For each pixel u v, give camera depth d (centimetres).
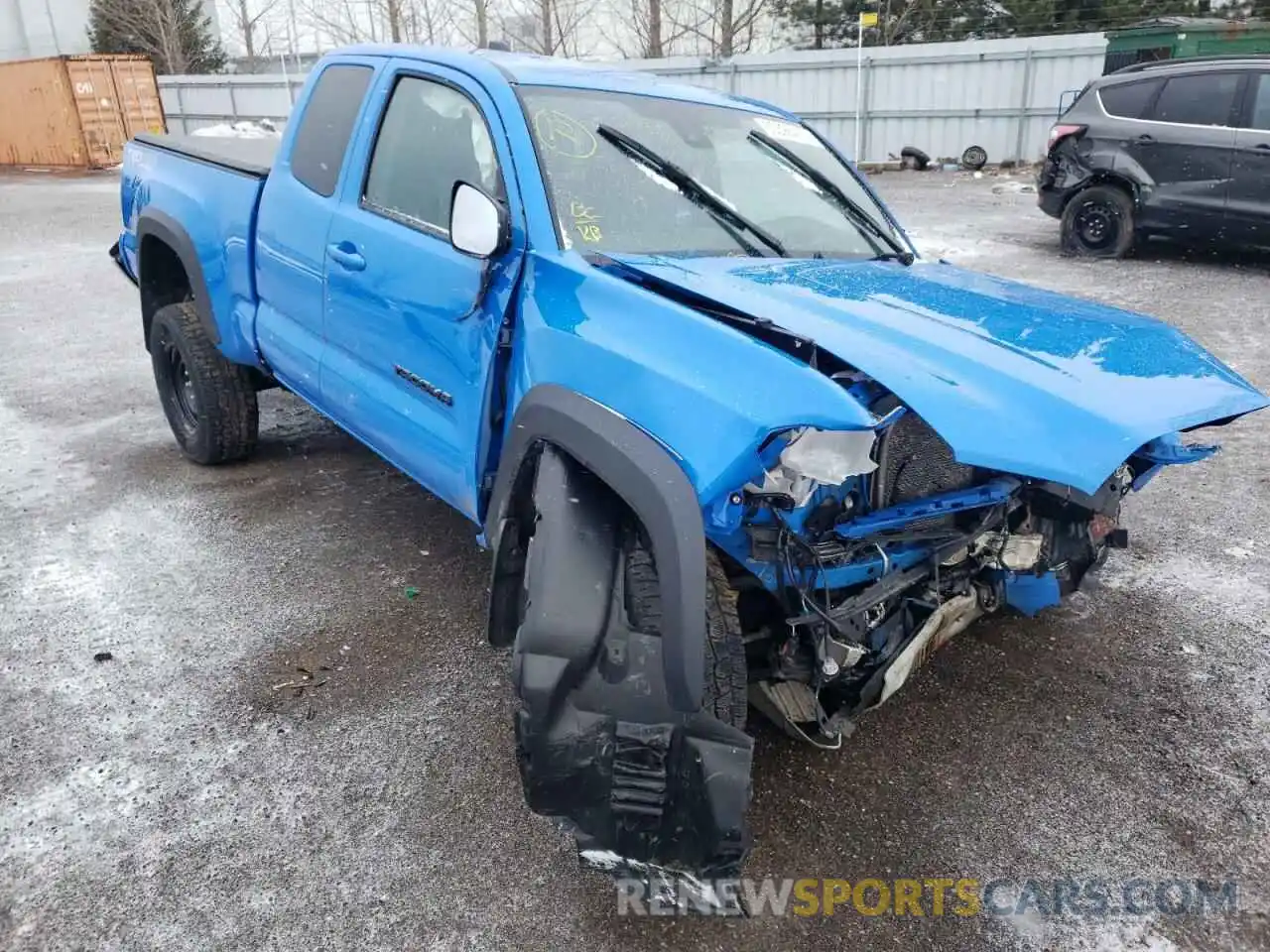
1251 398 239
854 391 226
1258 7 2445
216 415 485
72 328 823
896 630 259
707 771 202
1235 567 405
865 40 2861
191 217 454
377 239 334
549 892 241
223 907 235
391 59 361
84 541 429
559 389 245
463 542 430
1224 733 304
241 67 4222
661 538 205
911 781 282
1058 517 271
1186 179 938
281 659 338
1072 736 303
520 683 207
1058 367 236
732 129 361
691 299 251
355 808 268
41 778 278
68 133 2353
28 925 229
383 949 224
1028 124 2009
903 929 232
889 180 1808
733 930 231
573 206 289
